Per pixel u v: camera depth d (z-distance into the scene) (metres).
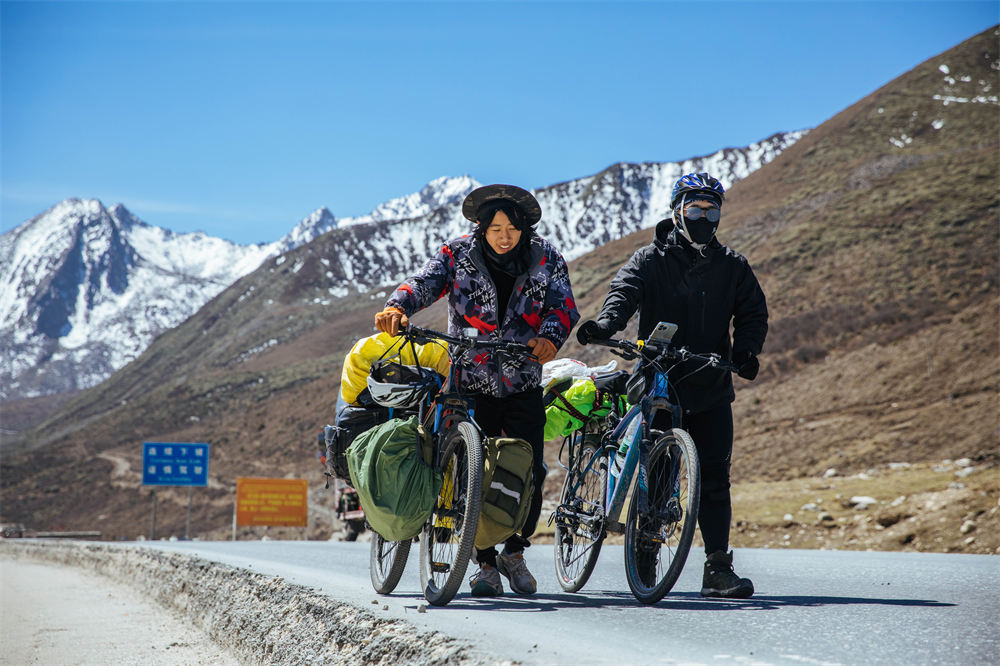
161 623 8.02
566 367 5.73
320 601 4.59
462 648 3.18
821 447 35.72
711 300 5.17
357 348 5.33
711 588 4.99
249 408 145.88
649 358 4.96
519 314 5.16
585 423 5.63
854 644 3.27
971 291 47.47
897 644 3.26
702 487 5.08
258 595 5.79
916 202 64.75
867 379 40.75
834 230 65.56
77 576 15.96
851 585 5.70
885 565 7.34
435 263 5.16
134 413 159.88
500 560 5.48
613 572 7.26
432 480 4.77
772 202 86.19
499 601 4.84
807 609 4.28
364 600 4.39
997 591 5.09
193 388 163.38
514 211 5.05
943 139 91.44
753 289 5.24
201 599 7.41
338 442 5.36
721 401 5.11
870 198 70.81
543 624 3.77
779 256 64.88
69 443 153.12
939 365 38.84
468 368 5.13
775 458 36.44
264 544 16.14
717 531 5.04
